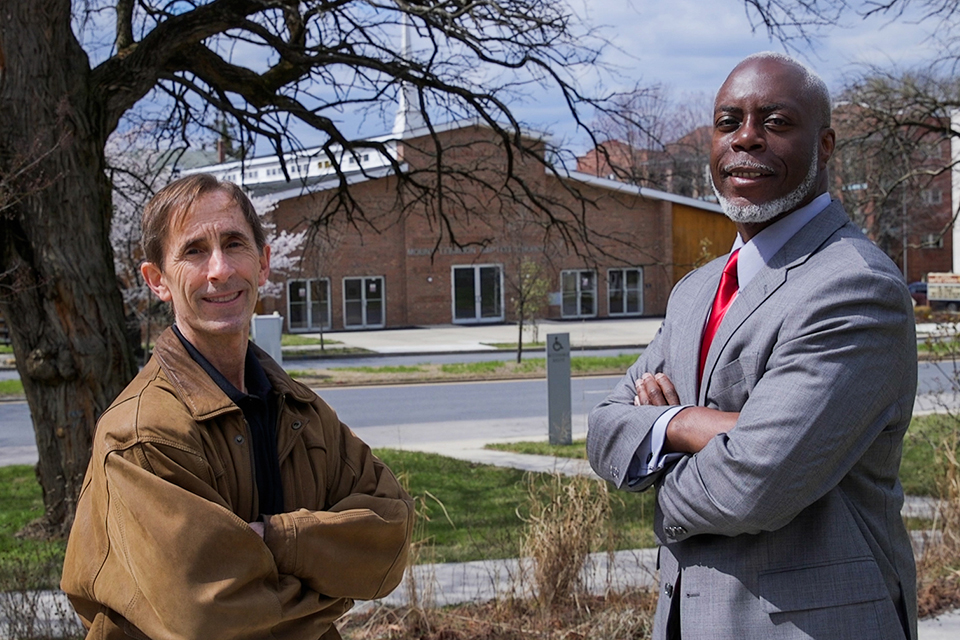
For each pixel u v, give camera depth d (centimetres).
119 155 1159
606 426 234
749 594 205
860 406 193
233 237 203
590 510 495
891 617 200
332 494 214
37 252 651
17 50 630
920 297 3794
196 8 718
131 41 781
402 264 3700
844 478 207
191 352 201
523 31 808
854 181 1509
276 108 855
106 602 180
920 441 924
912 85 1346
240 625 171
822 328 198
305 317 3588
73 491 673
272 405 209
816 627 197
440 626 452
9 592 450
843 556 200
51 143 639
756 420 197
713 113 233
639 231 3906
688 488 207
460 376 2058
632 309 4000
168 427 182
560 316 3938
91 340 671
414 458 1070
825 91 225
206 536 172
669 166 2909
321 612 194
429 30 855
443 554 624
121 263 1900
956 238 4019
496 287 3834
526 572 488
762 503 193
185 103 940
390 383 2008
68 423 675
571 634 437
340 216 2703
